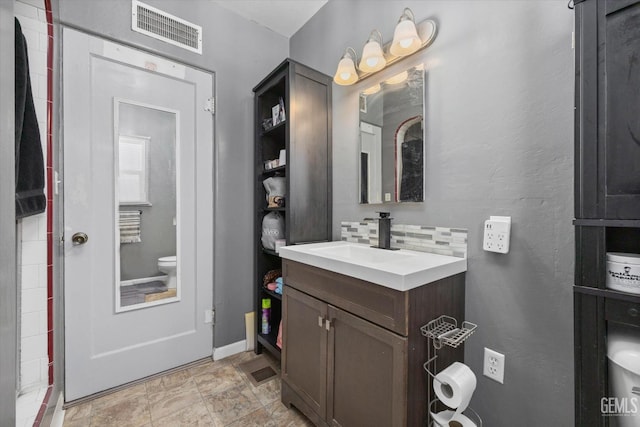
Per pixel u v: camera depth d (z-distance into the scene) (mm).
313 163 1846
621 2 662
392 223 1560
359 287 1094
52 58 1381
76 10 1519
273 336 2021
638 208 644
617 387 708
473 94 1210
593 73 702
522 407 1090
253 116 2178
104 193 1608
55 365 1411
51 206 1373
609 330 725
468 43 1224
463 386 935
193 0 1904
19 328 1294
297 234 1775
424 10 1392
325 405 1247
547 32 1009
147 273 1763
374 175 1637
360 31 1739
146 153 1749
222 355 2021
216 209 2006
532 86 1045
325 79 1909
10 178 798
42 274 1347
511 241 1104
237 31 2098
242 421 1417
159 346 1798
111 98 1628
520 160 1078
